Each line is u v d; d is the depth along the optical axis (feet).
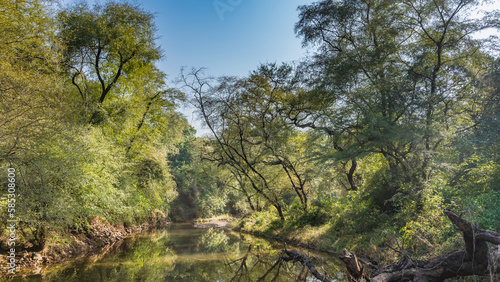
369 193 47.96
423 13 40.96
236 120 60.18
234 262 38.27
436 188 35.42
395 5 43.06
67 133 33.27
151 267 35.37
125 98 66.13
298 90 56.95
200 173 105.29
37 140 28.37
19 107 25.41
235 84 57.31
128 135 62.08
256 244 50.60
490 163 31.71
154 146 74.79
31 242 35.09
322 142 53.67
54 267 33.17
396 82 39.52
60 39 38.65
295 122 58.49
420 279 18.85
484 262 17.52
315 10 47.93
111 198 44.39
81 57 55.16
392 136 36.35
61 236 38.96
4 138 24.94
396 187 43.62
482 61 40.57
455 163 39.83
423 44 42.55
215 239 61.00
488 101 38.17
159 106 70.85
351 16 46.29
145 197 68.90
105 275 31.19
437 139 38.47
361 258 35.14
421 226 27.96
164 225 96.99
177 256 42.52
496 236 16.70
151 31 63.16
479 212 24.50
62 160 32.01
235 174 74.13
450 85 39.37
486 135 34.71
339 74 43.14
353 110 42.93
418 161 40.16
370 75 43.88
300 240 50.62
